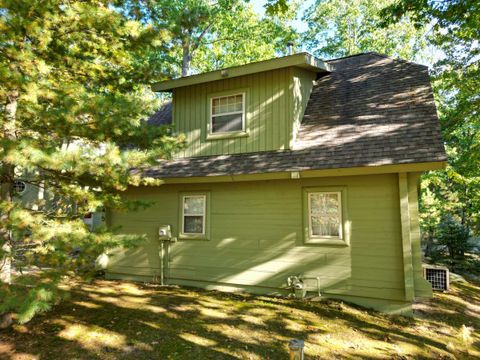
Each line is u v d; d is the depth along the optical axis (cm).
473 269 1173
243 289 793
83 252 455
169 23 714
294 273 741
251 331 534
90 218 1534
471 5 865
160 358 432
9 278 470
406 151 632
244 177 767
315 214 735
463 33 1002
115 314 593
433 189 1623
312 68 877
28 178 550
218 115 885
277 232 767
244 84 851
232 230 816
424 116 702
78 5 502
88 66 620
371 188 686
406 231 642
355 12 2273
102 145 575
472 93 1113
